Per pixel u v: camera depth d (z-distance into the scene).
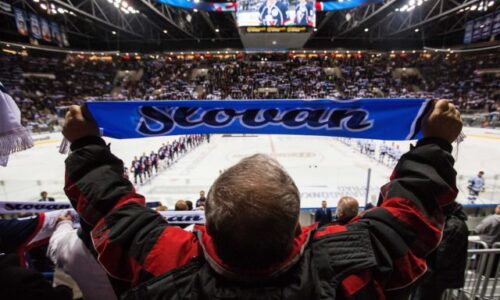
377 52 48.59
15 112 1.53
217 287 0.85
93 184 1.22
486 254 3.62
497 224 4.44
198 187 13.14
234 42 48.28
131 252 1.06
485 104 34.72
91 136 1.41
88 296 1.88
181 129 2.32
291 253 0.89
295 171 14.30
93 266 1.82
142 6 27.08
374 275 1.00
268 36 31.78
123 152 22.09
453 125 1.31
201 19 39.94
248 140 26.91
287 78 46.97
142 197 1.29
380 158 18.73
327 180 12.98
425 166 1.20
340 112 2.24
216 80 46.94
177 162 19.16
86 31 46.53
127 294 0.94
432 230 1.07
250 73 48.22
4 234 2.17
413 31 43.47
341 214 3.61
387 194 1.21
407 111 2.17
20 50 42.56
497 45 39.59
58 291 1.40
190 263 0.96
